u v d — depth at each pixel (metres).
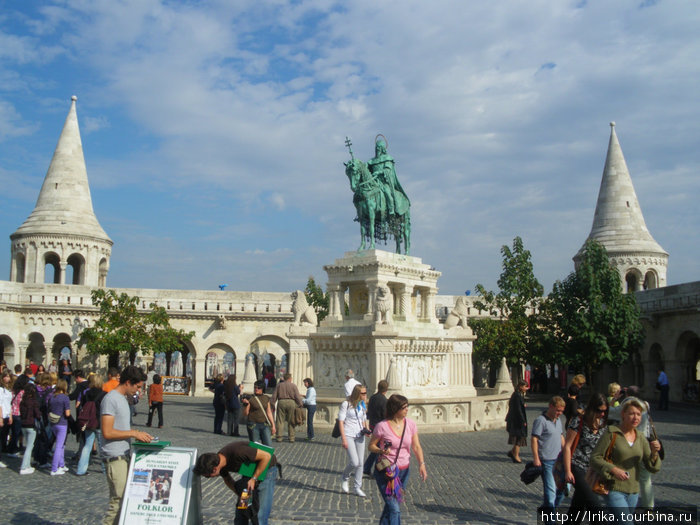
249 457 7.91
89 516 10.24
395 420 8.37
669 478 13.84
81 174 51.75
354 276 24.77
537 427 9.77
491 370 45.25
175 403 36.50
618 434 7.69
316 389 24.30
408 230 27.12
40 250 48.94
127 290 45.34
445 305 47.78
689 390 36.12
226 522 10.02
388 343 22.45
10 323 42.50
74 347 43.94
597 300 35.50
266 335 47.34
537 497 11.85
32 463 15.20
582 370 38.06
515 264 39.41
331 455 16.77
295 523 9.98
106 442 8.33
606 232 48.50
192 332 43.75
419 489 12.52
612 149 49.59
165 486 7.63
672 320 37.69
